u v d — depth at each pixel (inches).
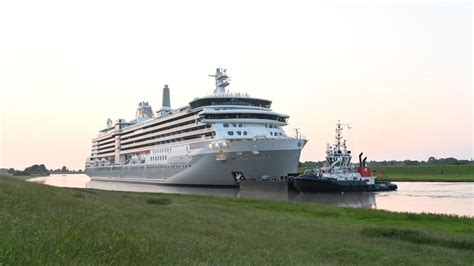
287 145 3021.7
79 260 274.4
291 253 624.7
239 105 3353.8
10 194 601.3
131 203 1301.7
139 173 4468.5
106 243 348.8
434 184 4562.0
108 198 1368.1
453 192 3361.2
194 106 3454.7
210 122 3184.1
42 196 754.2
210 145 3186.5
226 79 3627.0
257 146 2967.5
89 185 4881.9
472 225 1279.5
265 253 562.3
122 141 5211.6
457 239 973.8
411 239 981.8
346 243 840.9
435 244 946.7
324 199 2775.6
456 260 757.9
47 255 258.8
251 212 1457.9
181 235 627.5
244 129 3186.5
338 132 3732.8
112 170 5339.6
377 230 1058.7
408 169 7701.8
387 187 3540.8
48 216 448.1
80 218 516.1
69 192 1254.9
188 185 3612.2
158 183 4028.1
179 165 3582.7
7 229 306.2
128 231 479.8
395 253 775.7
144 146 4480.8
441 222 1353.3
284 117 3437.5
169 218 943.0
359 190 3366.1
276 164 3038.9
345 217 1470.2
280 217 1348.4
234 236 767.7
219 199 2018.9
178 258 388.8
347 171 3617.1
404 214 1508.4
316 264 557.0
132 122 5413.4
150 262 332.5
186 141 3533.5
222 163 3134.8
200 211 1309.1
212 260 418.3
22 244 267.3
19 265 222.8
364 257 719.1
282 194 2989.7
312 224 1190.3
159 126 4042.8
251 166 3051.2
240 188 3176.7
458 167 7288.4
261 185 3026.6
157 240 471.5
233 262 420.2
